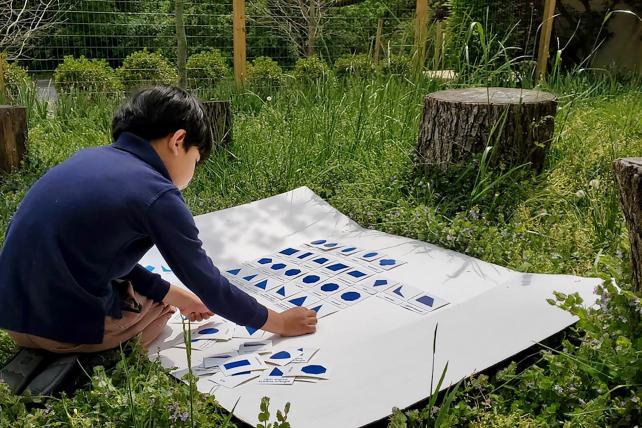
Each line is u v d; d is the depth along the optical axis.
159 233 2.08
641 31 10.90
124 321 2.27
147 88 2.25
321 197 4.07
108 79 8.71
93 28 11.73
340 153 4.59
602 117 5.36
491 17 7.81
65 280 2.05
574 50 11.24
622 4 11.02
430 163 3.99
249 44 11.26
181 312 2.54
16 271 2.08
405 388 2.08
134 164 2.13
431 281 2.90
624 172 2.21
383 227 3.63
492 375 2.20
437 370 2.16
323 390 2.11
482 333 2.36
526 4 8.11
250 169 4.47
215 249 3.35
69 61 9.03
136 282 2.45
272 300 2.82
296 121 4.99
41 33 10.86
